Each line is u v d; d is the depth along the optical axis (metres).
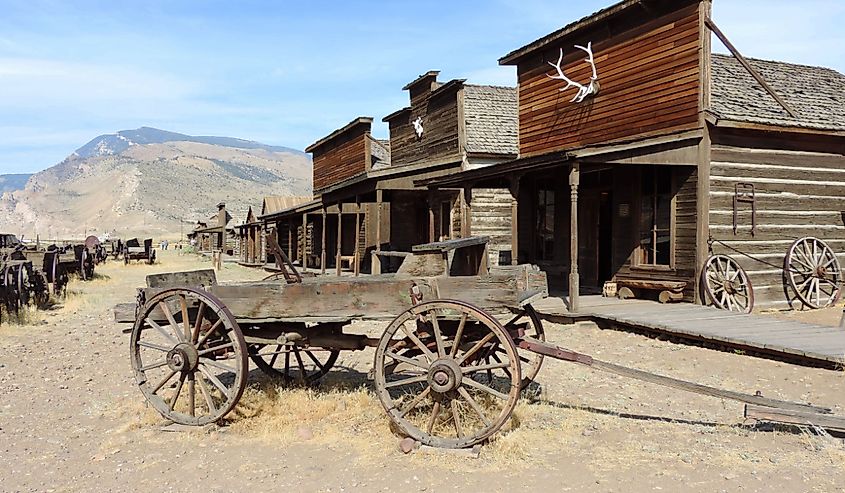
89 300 17.55
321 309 5.93
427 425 5.50
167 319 6.46
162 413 6.09
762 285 13.37
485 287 5.66
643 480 4.85
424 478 4.88
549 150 16.98
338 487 4.74
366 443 5.58
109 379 8.28
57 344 10.90
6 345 10.73
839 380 7.80
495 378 7.87
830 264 14.05
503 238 19.36
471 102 20.94
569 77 16.22
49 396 7.41
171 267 33.81
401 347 6.18
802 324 10.48
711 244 12.71
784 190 13.70
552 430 5.91
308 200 40.12
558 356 6.04
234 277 27.14
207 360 6.00
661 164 12.48
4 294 13.38
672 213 13.23
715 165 12.78
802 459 5.29
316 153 34.75
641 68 13.95
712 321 10.76
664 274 13.51
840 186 14.52
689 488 4.71
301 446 5.57
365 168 26.75
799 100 14.62
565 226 17.12
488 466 5.07
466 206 16.48
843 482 4.83
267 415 6.30
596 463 5.17
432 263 6.11
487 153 19.11
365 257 25.50
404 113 23.88
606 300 13.85
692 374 8.27
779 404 5.85
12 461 5.34
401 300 5.77
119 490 4.75
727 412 6.61
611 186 15.20
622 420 6.29
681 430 6.00
